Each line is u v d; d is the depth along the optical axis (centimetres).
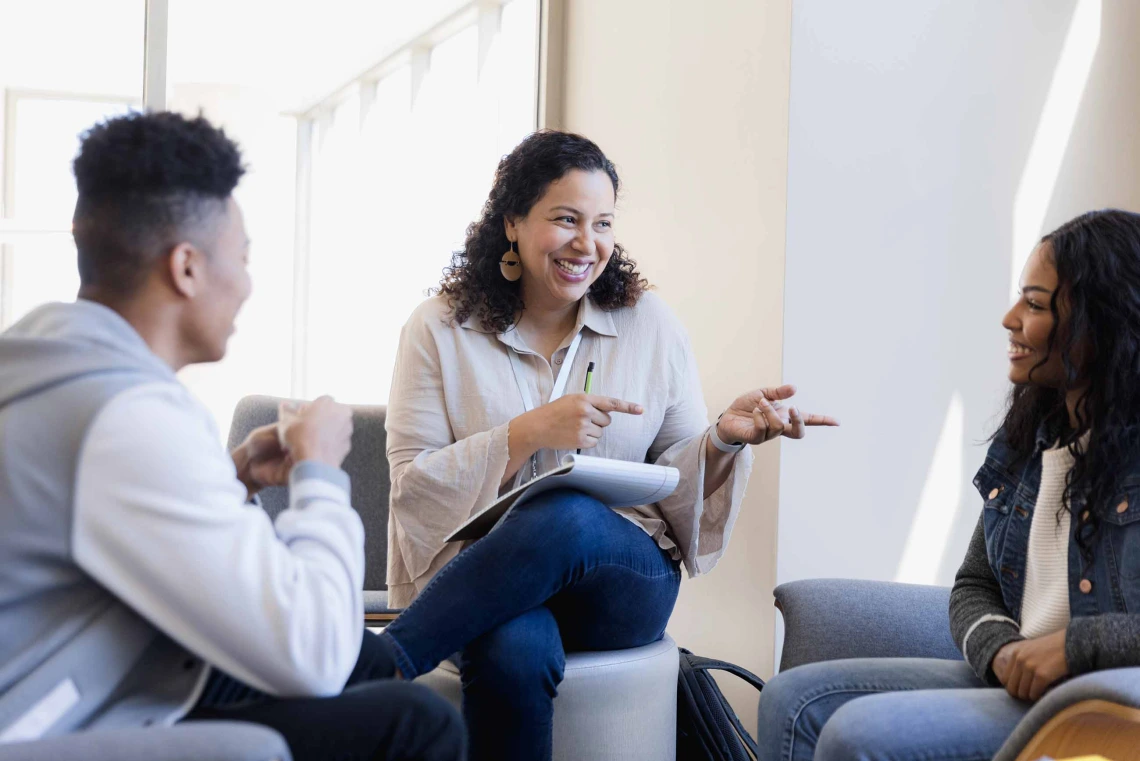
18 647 105
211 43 303
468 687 172
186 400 112
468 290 213
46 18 281
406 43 332
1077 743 128
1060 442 158
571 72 336
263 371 326
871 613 186
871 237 262
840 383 258
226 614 106
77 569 106
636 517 206
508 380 210
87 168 118
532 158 206
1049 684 139
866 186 261
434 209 343
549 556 174
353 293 334
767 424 195
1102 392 149
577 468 174
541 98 340
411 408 209
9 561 103
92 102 285
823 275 255
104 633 107
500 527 177
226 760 93
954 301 273
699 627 277
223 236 122
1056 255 153
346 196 329
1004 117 279
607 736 190
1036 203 284
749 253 261
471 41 339
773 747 162
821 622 186
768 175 256
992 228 278
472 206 343
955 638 162
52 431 104
